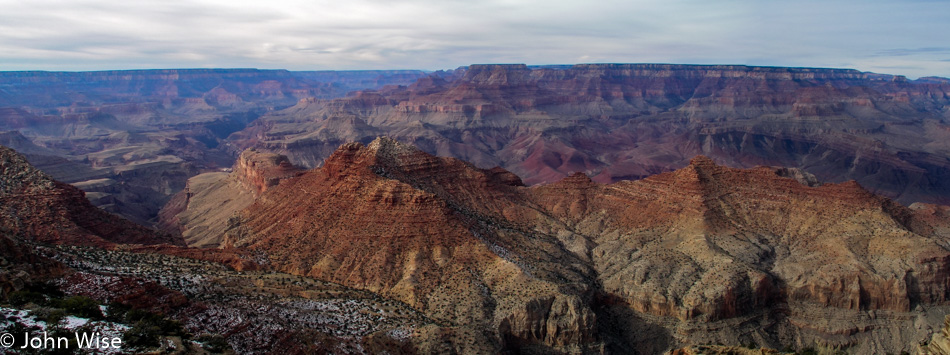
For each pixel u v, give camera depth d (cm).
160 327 7062
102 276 8350
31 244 9762
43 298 7156
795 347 11456
